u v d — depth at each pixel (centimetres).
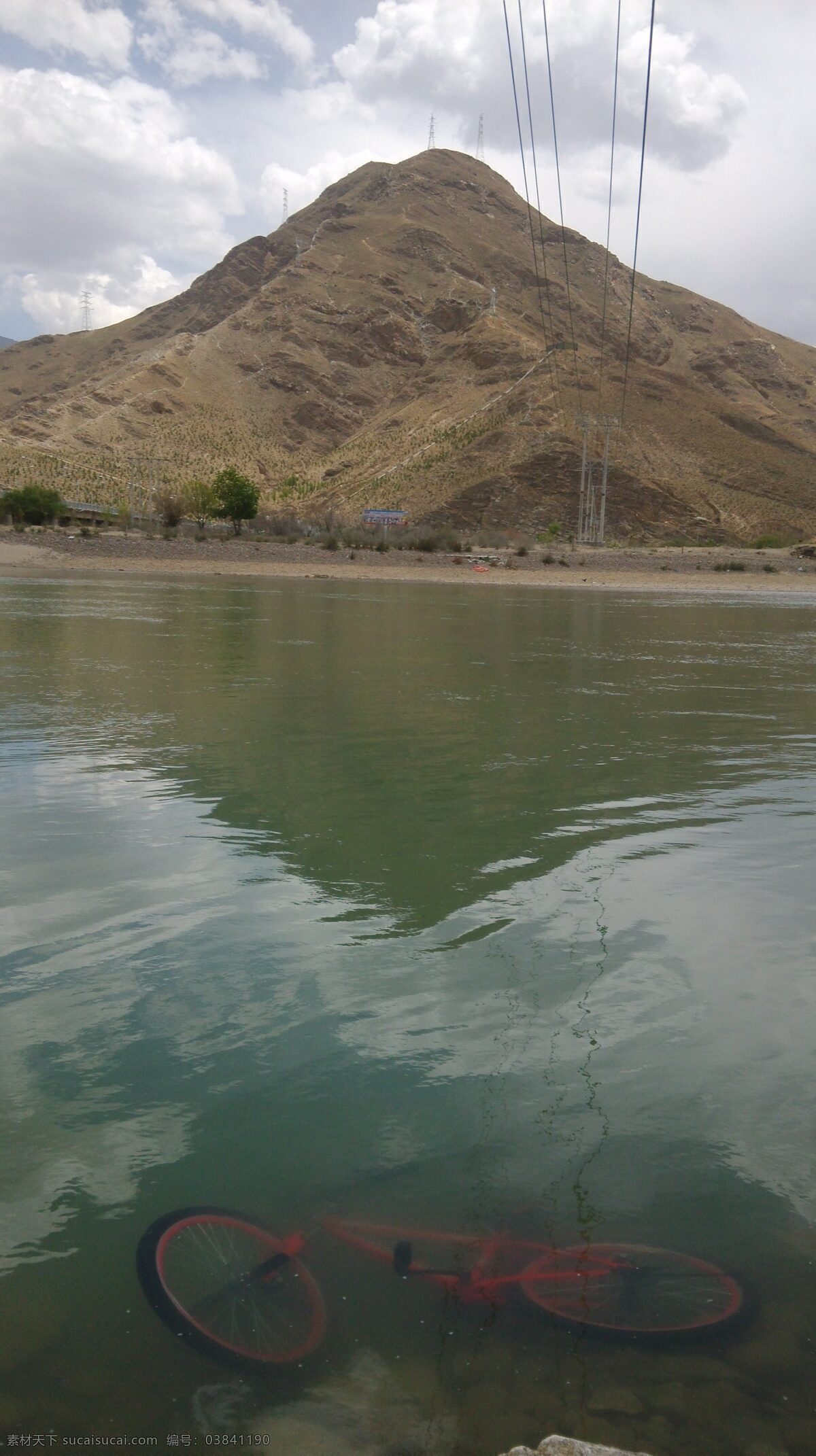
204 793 790
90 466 18275
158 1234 286
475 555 7250
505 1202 303
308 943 496
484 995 440
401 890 573
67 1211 297
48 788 797
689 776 884
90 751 942
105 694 1315
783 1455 218
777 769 923
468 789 815
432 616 3095
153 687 1397
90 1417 227
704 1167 322
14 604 2956
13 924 514
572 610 3697
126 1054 387
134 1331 253
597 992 446
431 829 696
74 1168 316
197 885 577
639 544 11625
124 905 545
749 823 727
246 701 1284
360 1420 228
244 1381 239
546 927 521
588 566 6912
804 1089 371
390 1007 427
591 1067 381
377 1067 379
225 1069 377
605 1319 259
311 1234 288
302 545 7162
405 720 1157
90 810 734
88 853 634
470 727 1120
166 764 891
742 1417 230
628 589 5728
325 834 682
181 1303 262
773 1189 312
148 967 466
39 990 441
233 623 2566
